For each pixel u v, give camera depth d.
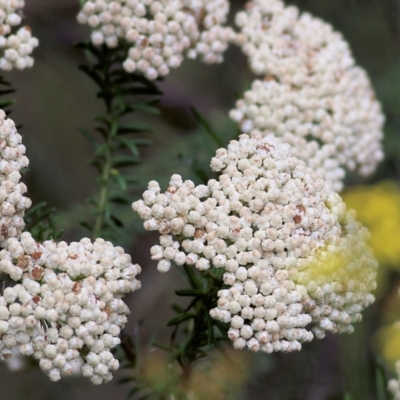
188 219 0.40
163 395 0.43
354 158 0.47
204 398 0.43
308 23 0.47
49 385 0.51
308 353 0.47
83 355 0.39
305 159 0.45
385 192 0.43
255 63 0.46
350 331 0.41
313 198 0.40
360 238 0.41
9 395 0.50
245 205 0.40
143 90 0.45
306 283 0.39
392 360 0.42
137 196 0.50
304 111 0.45
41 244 0.40
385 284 0.45
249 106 0.45
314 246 0.40
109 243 0.40
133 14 0.44
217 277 0.40
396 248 0.42
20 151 0.40
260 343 0.39
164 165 0.50
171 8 0.44
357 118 0.46
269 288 0.39
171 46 0.44
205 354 0.42
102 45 0.45
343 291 0.40
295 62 0.46
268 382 0.46
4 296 0.39
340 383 0.47
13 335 0.39
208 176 0.47
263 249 0.40
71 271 0.39
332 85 0.46
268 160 0.40
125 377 0.44
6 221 0.39
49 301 0.39
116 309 0.39
